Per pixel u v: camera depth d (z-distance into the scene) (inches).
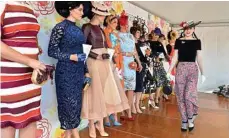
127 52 130.9
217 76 231.8
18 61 50.6
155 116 143.4
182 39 117.6
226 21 221.1
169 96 207.5
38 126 90.2
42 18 90.3
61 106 89.1
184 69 115.0
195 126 125.0
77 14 89.7
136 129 118.3
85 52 92.2
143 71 148.3
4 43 48.2
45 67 55.9
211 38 230.7
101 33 106.1
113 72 116.8
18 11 50.8
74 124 91.1
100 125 109.1
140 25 155.3
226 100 195.3
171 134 111.7
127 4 150.2
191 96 115.5
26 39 52.8
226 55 226.2
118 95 111.4
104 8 104.1
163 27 215.2
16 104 52.6
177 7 168.4
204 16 202.2
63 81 86.9
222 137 108.0
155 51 166.1
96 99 101.5
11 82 51.3
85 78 95.2
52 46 84.0
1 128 51.6
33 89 56.6
